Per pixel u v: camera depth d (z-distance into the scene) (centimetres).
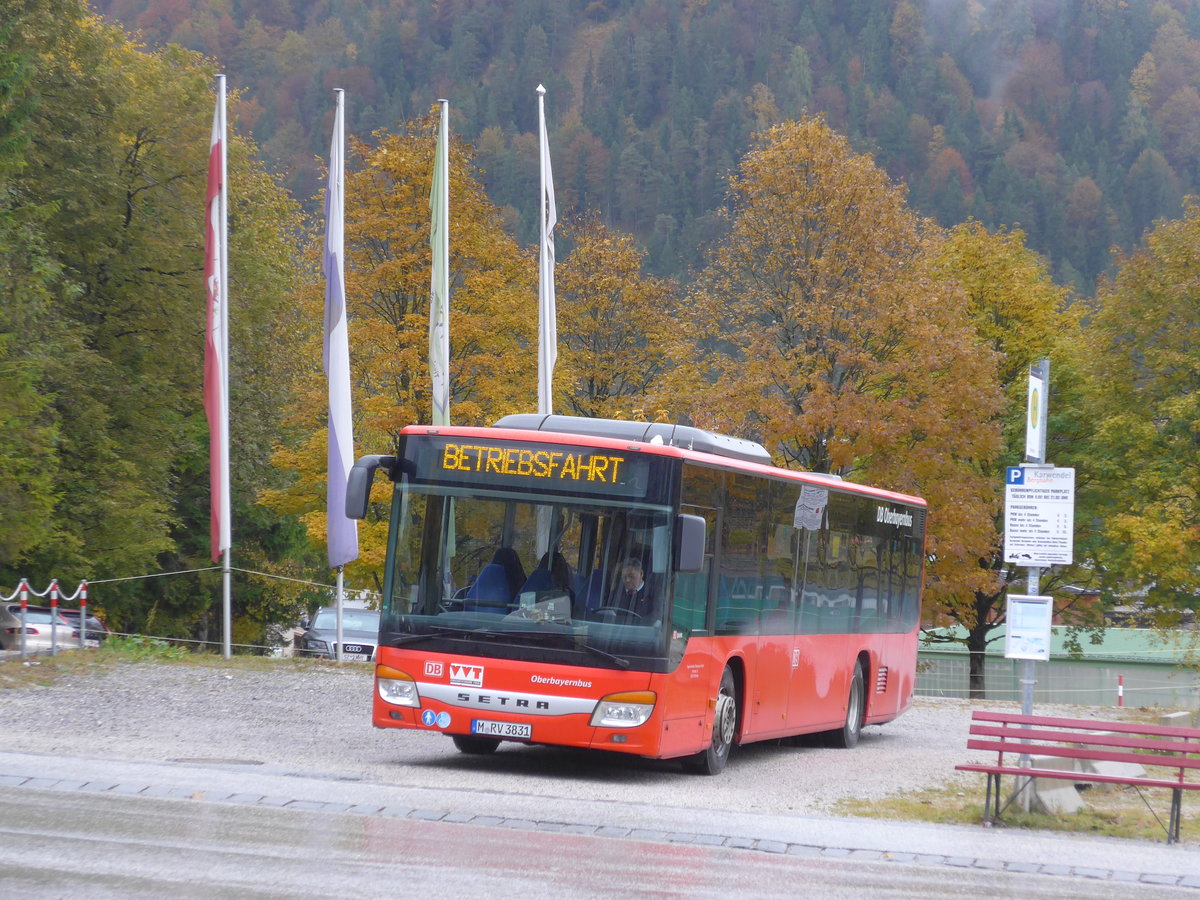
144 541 4328
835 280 4200
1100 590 5256
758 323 4241
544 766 1722
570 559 1579
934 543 4009
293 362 5144
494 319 4016
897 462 3953
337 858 989
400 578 1598
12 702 1988
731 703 1794
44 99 4209
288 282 5178
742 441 1970
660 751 1556
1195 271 5066
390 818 1180
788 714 2006
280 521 5266
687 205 18362
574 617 1555
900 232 4241
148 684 2358
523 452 1605
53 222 4328
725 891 962
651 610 1561
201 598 5194
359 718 2164
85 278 4519
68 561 4122
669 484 1591
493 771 1619
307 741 1822
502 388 3959
